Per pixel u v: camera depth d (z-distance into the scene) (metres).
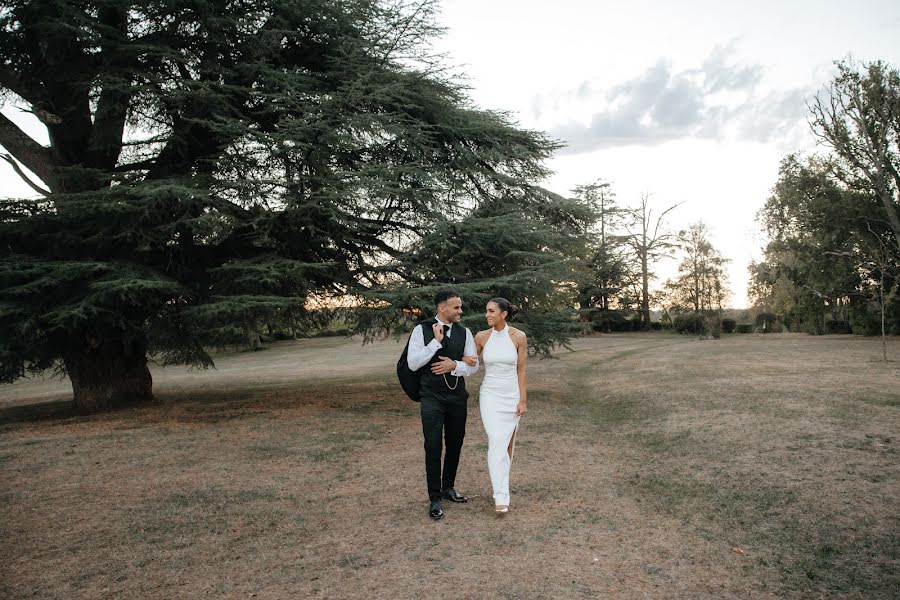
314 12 11.69
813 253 36.28
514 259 12.95
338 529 4.63
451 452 5.20
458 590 3.47
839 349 24.64
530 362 25.36
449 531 4.49
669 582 3.55
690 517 4.76
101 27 10.11
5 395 22.14
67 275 9.45
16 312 9.02
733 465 6.23
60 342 10.95
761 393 11.20
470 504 5.20
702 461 6.57
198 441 8.53
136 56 10.70
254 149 11.37
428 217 12.84
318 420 10.42
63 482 6.31
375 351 37.22
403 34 12.48
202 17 10.80
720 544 4.16
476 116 13.63
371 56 12.47
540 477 6.17
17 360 9.93
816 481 5.40
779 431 7.60
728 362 19.89
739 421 8.50
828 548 3.96
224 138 10.94
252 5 11.60
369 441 8.37
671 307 57.53
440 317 5.07
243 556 4.11
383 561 3.95
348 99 10.83
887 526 4.26
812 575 3.58
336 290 13.07
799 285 39.94
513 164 14.27
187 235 11.70
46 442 8.67
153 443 8.42
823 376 13.83
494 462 4.89
